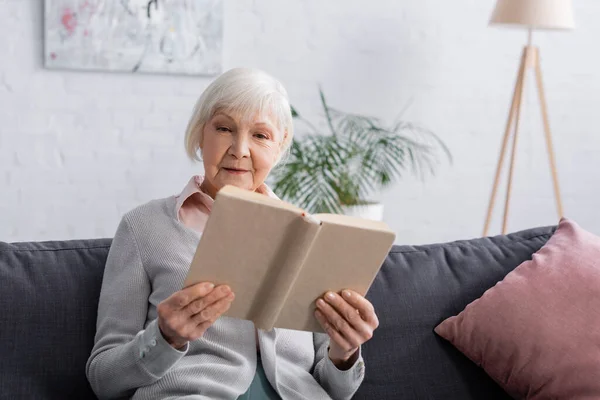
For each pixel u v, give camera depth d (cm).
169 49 419
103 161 424
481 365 210
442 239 473
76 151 420
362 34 447
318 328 174
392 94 455
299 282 165
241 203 151
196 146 204
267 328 165
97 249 207
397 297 216
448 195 470
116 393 182
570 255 216
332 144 441
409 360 210
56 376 187
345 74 448
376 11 447
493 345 207
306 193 420
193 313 160
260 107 194
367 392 205
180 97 429
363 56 449
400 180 462
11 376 183
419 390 207
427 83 459
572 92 477
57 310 194
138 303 191
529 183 479
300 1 438
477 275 224
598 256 214
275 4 435
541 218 484
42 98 412
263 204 152
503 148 427
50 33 404
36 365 186
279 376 193
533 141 477
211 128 196
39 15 404
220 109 195
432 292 219
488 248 232
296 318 171
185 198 201
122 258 196
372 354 209
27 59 407
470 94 465
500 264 228
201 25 421
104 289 194
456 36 459
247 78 196
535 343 202
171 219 200
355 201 401
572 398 197
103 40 410
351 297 168
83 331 194
